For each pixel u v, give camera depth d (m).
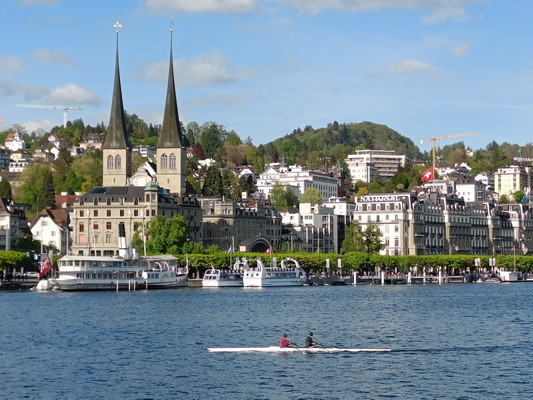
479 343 169.25
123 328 189.75
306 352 156.62
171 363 146.75
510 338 176.50
